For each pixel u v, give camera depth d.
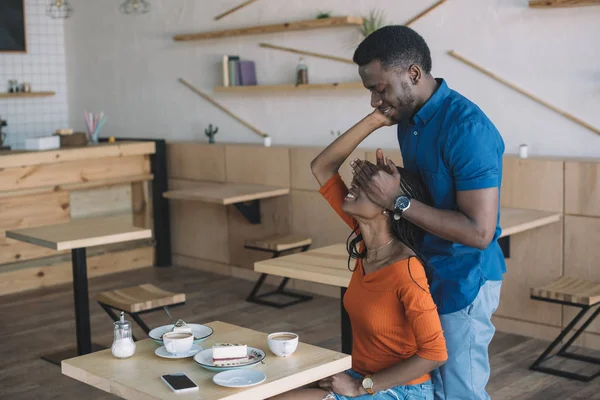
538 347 4.16
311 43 5.44
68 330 4.69
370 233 2.09
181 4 6.34
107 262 6.11
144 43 6.71
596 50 4.14
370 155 4.87
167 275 6.06
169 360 2.11
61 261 5.86
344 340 3.12
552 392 3.53
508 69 4.49
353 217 2.12
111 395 3.64
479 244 1.99
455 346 2.15
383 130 5.09
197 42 6.26
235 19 5.94
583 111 4.23
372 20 4.93
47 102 7.48
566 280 3.97
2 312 5.10
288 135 5.71
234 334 2.33
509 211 4.21
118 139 6.43
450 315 2.14
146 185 6.30
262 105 5.85
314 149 5.23
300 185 5.36
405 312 2.03
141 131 6.90
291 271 3.05
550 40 4.30
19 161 5.42
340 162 2.35
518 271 4.35
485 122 2.03
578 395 3.49
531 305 4.31
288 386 1.93
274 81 5.73
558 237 4.16
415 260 2.02
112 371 2.02
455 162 2.02
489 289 2.18
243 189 5.40
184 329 2.26
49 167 5.63
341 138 2.32
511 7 4.43
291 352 2.09
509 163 4.30
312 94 5.49
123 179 6.06
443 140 2.04
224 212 5.94
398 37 2.02
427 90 2.08
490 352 4.09
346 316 3.10
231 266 5.97
